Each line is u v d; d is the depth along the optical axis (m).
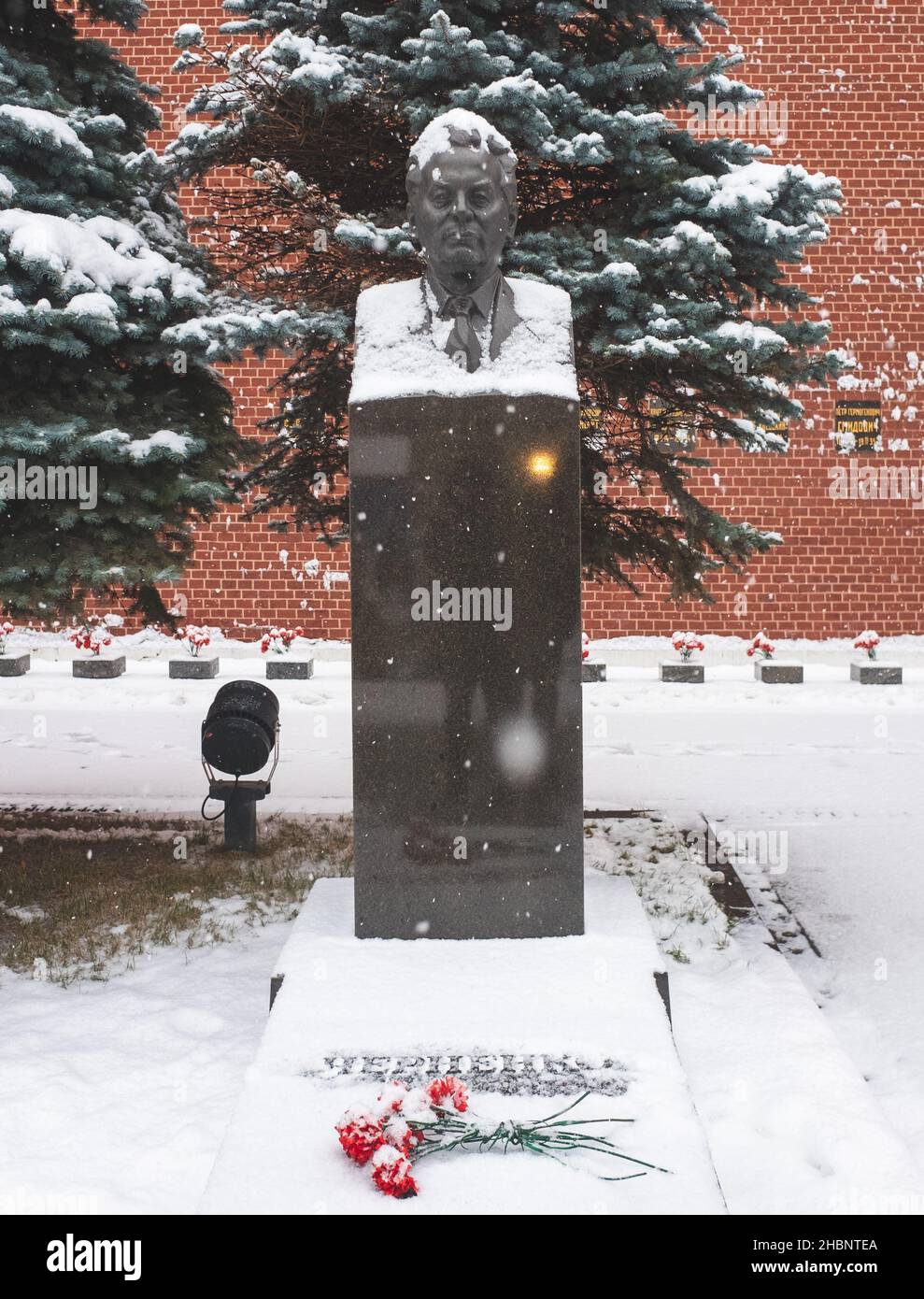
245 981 6.39
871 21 22.00
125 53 21.20
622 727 16.00
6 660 20.05
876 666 19.61
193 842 9.60
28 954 6.81
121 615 22.00
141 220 8.63
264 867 8.70
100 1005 6.05
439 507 5.77
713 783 12.29
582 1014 4.93
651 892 8.11
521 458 5.75
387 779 5.82
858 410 22.28
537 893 5.83
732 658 21.77
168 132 21.20
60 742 14.70
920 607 22.41
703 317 7.43
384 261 7.80
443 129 5.76
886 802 11.39
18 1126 4.70
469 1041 4.70
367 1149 3.93
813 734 15.46
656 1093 4.42
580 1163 4.03
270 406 21.28
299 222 8.26
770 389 8.06
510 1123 4.20
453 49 7.07
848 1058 5.38
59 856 9.10
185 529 8.29
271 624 22.23
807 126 22.16
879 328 22.27
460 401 5.74
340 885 6.84
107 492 7.39
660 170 7.62
